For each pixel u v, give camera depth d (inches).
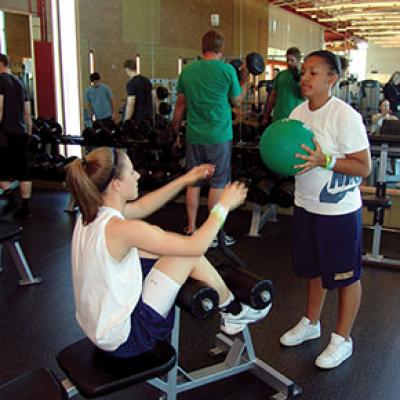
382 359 90.8
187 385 77.2
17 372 87.3
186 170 152.2
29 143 185.3
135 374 60.5
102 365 61.9
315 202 82.4
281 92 163.5
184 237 59.4
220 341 93.7
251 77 187.8
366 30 178.9
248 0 202.7
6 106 174.6
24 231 167.3
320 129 79.3
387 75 177.3
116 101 225.0
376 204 131.9
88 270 58.4
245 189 65.0
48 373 61.0
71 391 80.0
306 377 85.5
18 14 243.3
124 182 59.7
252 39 205.3
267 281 69.4
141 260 69.2
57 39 229.1
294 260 89.8
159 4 215.3
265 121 172.6
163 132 173.8
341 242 82.0
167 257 63.9
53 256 144.2
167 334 65.7
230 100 146.8
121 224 57.4
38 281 125.9
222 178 148.2
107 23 222.2
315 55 78.5
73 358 63.5
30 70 244.8
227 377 84.0
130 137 187.8
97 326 59.5
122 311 59.9
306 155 75.2
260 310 72.9
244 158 164.1
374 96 179.2
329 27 186.5
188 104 146.4
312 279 92.1
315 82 78.4
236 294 70.1
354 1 179.6
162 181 177.5
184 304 63.8
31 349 94.9
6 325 104.1
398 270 133.1
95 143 192.4
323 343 96.2
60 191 224.2
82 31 226.7
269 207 177.2
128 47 222.5
